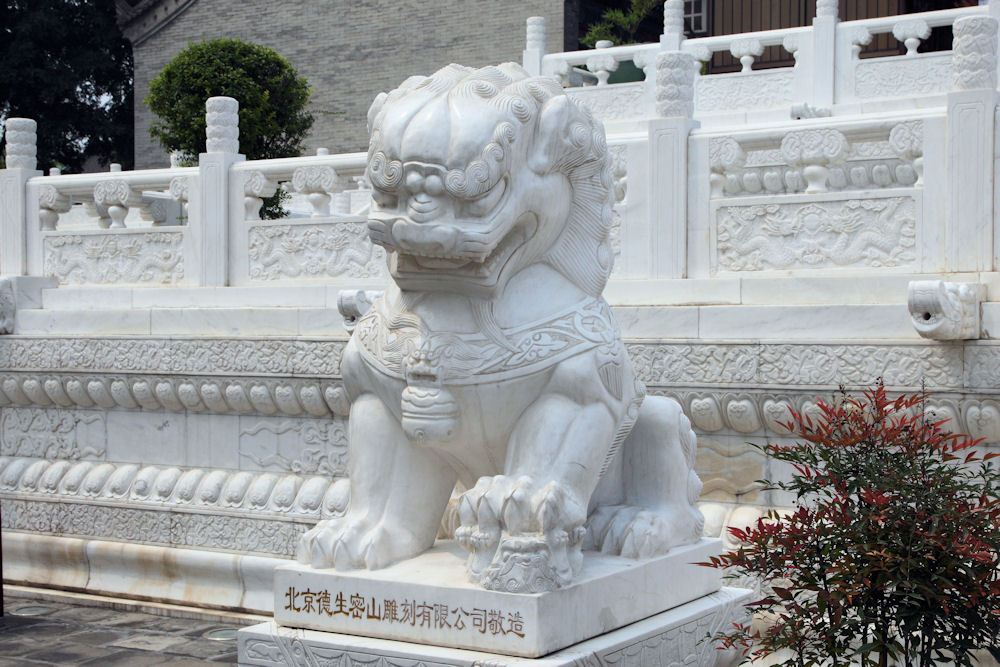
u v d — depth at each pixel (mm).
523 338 3279
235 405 6453
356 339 3545
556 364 3271
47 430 7129
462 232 3076
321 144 22859
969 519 3580
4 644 5836
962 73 5105
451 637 3150
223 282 6793
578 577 3299
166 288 6902
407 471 3504
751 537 3834
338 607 3326
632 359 5422
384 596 3248
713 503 5367
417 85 3270
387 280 6324
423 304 3369
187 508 6504
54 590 6844
